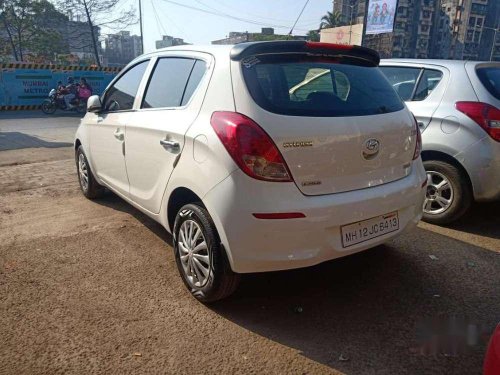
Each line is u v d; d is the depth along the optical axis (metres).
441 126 4.18
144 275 3.35
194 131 2.79
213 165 2.60
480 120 3.96
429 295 3.12
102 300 3.00
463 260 3.66
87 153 4.74
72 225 4.35
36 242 3.93
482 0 87.00
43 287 3.16
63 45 36.09
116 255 3.68
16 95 17.36
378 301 3.04
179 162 2.94
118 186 4.10
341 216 2.59
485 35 89.69
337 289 3.19
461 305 2.99
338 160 2.61
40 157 7.69
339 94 2.85
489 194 4.05
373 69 3.22
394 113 2.98
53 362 2.39
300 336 2.65
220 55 2.88
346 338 2.63
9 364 2.37
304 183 2.52
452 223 4.47
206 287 2.85
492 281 3.32
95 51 31.20
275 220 2.43
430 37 88.94
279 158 2.44
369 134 2.73
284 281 3.29
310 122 2.54
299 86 2.71
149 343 2.56
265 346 2.56
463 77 4.21
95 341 2.57
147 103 3.60
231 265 2.60
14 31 34.03
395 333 2.69
